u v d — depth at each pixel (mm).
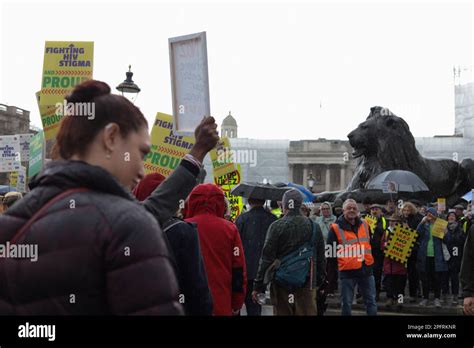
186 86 4062
